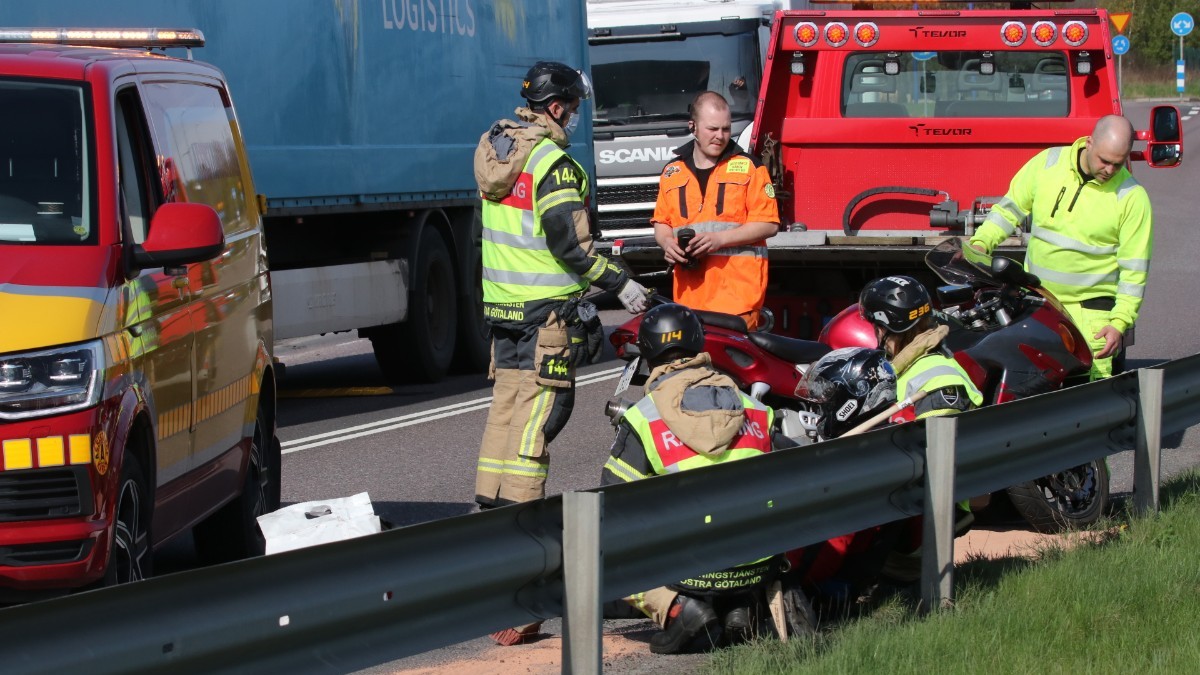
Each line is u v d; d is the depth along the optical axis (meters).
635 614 13.65
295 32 27.41
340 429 25.44
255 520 16.50
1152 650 11.60
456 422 26.06
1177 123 24.19
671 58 40.19
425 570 9.16
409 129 30.81
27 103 12.98
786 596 12.43
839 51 27.27
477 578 9.48
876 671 10.91
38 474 10.98
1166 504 16.81
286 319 27.19
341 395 30.00
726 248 18.48
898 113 27.36
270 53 26.84
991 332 16.72
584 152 36.78
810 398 13.80
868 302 13.93
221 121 16.59
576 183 14.77
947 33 26.92
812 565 13.48
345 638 8.82
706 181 18.55
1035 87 27.02
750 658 11.22
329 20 28.31
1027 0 27.94
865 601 13.34
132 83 13.89
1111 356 18.22
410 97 30.89
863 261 24.08
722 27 39.97
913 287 13.90
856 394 13.62
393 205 30.02
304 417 26.94
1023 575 13.53
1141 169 87.12
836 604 13.16
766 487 11.48
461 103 32.84
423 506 19.22
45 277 11.62
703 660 11.91
